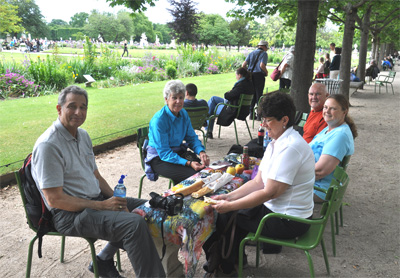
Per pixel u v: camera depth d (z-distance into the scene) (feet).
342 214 12.46
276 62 107.24
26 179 8.13
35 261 10.00
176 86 12.23
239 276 8.54
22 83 39.04
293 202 8.14
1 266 9.73
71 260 10.11
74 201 7.94
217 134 25.04
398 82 66.59
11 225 11.96
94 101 35.01
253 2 27.89
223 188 9.37
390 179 16.99
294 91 20.53
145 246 7.63
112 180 16.15
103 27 231.09
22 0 220.84
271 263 10.08
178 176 12.07
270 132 8.27
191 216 7.72
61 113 8.20
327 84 34.83
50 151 7.75
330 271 9.70
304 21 19.61
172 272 8.64
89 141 9.16
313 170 8.26
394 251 10.75
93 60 54.08
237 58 81.82
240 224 8.77
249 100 22.12
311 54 19.94
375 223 12.58
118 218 7.70
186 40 157.17
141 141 13.10
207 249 9.23
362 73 52.21
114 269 9.18
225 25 203.51
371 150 22.09
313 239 8.41
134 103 34.27
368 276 9.50
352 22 33.04
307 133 13.79
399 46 175.52
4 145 19.93
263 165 8.63
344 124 11.14
